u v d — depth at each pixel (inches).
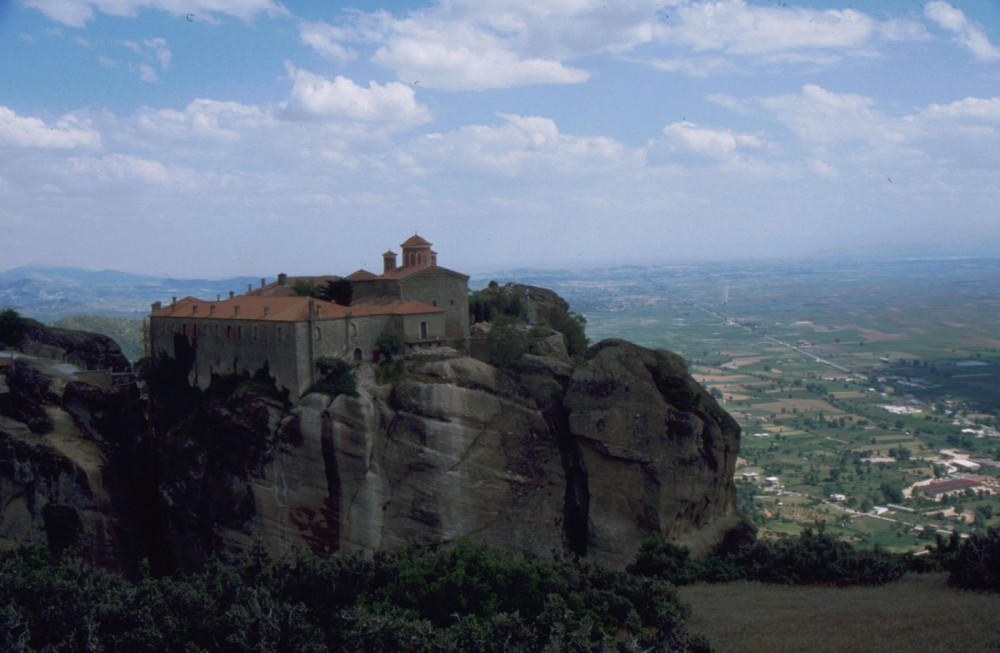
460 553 2832.2
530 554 3186.5
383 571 2859.3
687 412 3969.0
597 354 4013.3
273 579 2876.5
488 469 3612.2
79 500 3973.9
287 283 4697.3
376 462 3511.3
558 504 3809.1
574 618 2561.5
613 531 3853.3
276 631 2487.7
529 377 4072.3
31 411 4124.0
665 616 2536.9
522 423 3725.4
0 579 2716.5
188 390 4173.2
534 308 5034.5
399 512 3516.2
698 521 4037.9
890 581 3245.6
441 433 3538.4
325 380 3607.3
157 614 2625.5
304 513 3543.3
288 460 3553.2
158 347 4365.2
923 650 2347.4
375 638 2359.7
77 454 4028.1
